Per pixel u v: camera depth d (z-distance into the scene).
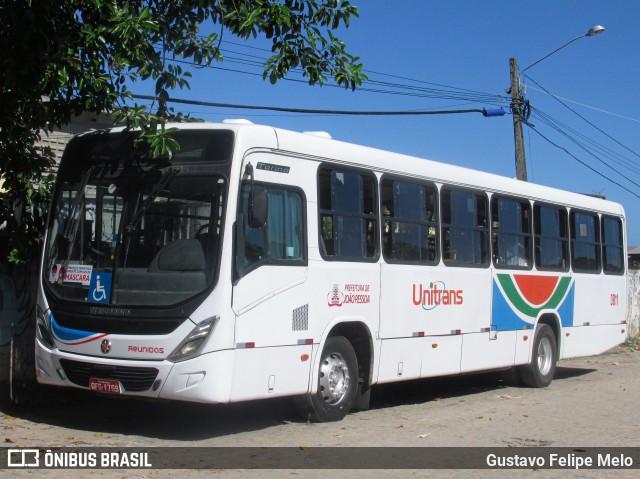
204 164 8.49
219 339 8.08
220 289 8.12
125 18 9.27
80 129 15.52
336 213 9.79
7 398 10.50
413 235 11.20
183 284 8.20
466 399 12.78
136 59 9.62
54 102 9.73
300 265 9.12
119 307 8.36
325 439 8.82
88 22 9.45
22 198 10.66
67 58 9.13
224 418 9.95
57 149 15.05
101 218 8.83
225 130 8.54
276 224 8.89
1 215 10.62
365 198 10.34
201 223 8.35
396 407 11.62
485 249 12.85
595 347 16.09
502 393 13.61
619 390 14.19
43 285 9.01
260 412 10.36
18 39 8.80
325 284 9.48
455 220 12.16
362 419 10.29
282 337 8.82
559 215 15.12
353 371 10.05
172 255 8.34
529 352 14.01
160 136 8.43
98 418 9.74
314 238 9.38
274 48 10.34
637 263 31.14
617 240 17.19
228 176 8.37
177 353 8.05
